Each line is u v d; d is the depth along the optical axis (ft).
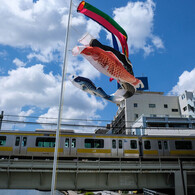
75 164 71.51
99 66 68.28
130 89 74.95
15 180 68.85
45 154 82.79
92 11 63.16
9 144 81.66
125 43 74.79
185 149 95.25
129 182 76.95
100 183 74.43
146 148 92.17
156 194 53.21
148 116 182.70
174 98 231.50
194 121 186.80
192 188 72.69
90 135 87.81
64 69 52.03
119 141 89.71
